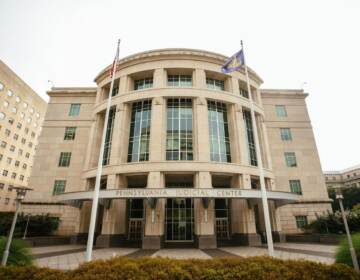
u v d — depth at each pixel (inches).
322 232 939.3
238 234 879.7
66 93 1336.1
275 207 993.5
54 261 529.7
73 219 1096.2
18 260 364.2
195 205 823.1
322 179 1181.1
